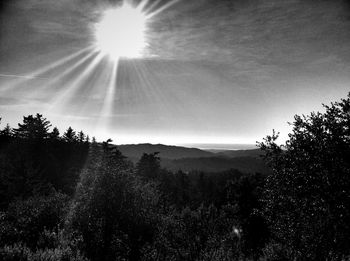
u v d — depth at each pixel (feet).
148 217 56.18
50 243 43.39
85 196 54.80
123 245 47.50
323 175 26.25
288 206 28.89
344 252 26.02
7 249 32.42
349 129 26.35
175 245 49.78
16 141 201.57
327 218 26.04
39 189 119.14
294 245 29.66
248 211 99.30
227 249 48.52
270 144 31.04
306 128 28.30
